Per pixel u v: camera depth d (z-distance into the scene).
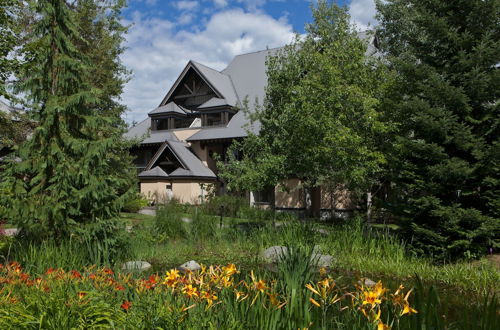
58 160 9.99
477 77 10.99
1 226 13.93
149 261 10.46
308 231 12.34
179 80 35.16
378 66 17.36
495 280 8.52
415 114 11.96
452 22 12.26
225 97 33.00
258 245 12.31
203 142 32.28
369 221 18.88
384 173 15.95
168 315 3.63
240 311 4.07
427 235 11.13
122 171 21.59
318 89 15.07
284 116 15.61
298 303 4.32
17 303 4.07
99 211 9.70
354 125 15.25
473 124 11.73
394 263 9.93
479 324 3.93
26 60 13.26
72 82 10.55
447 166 10.91
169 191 32.31
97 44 20.31
